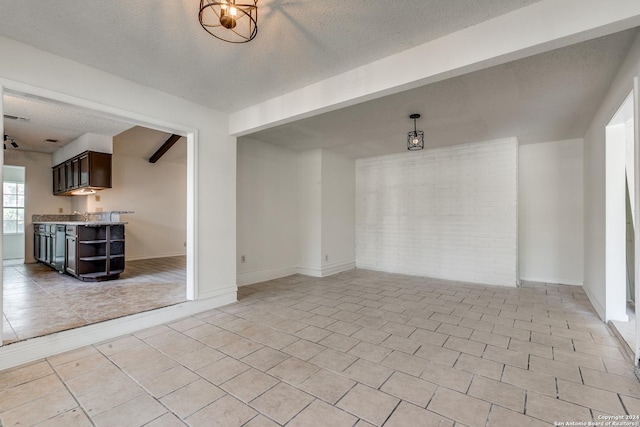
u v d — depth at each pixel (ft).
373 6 6.05
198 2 5.91
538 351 8.12
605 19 5.43
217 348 8.35
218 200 12.14
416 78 7.63
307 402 5.92
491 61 6.67
